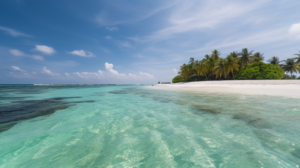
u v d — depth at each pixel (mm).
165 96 10781
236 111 5078
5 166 2021
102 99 9445
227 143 2625
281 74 32188
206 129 3393
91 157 2262
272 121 3768
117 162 2119
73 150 2486
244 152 2283
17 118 4473
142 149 2508
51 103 7660
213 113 4938
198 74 50594
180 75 62094
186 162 2086
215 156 2207
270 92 10609
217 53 46906
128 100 8852
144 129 3525
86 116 4812
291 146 2398
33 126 3746
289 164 1917
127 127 3688
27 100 8930
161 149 2490
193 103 7152
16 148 2531
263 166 1893
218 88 17594
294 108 5297
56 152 2410
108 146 2633
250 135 2934
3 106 6648
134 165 2041
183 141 2773
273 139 2695
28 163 2090
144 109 5945
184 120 4207
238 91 12758
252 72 33469
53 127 3682
